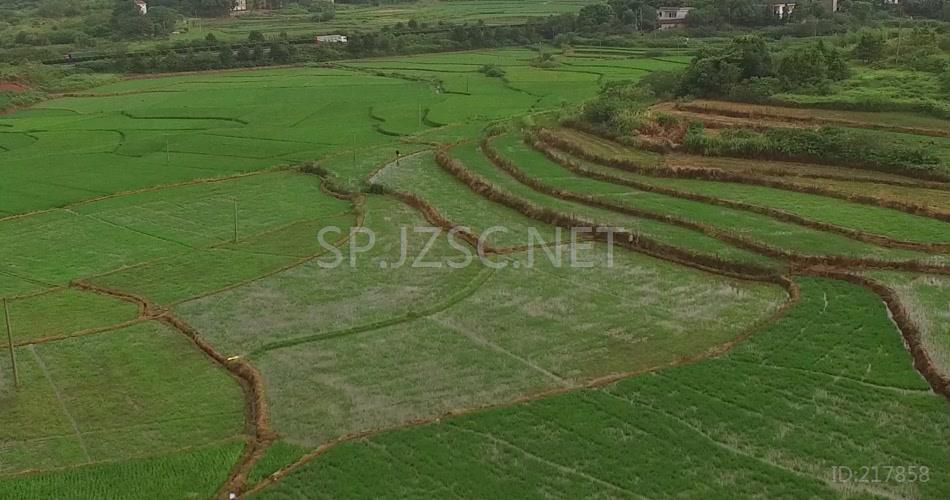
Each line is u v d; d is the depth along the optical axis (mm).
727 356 31938
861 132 58562
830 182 52281
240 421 29312
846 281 38656
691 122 64250
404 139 74438
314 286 41312
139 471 26047
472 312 37781
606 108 68250
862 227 44406
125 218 53469
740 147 58344
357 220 51844
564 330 35719
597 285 40531
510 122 76438
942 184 50125
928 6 121875
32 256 46594
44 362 33594
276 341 35156
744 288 39438
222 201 57250
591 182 56000
